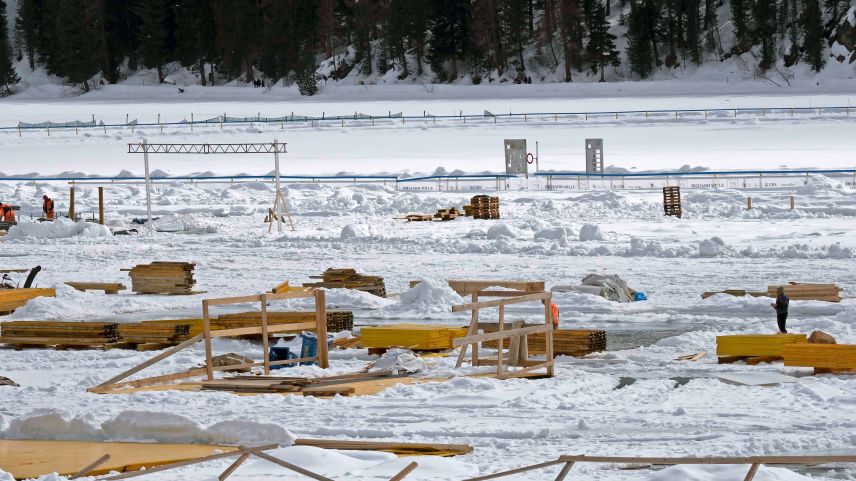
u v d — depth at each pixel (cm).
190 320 8169
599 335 7050
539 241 14738
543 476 3738
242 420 4438
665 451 4062
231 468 3425
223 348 7725
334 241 15850
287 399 5341
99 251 15488
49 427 4584
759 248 13238
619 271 11831
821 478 3716
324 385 5794
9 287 11388
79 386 6047
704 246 13050
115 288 11550
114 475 3819
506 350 7138
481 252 14225
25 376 6625
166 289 11231
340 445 4219
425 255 14075
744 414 4809
